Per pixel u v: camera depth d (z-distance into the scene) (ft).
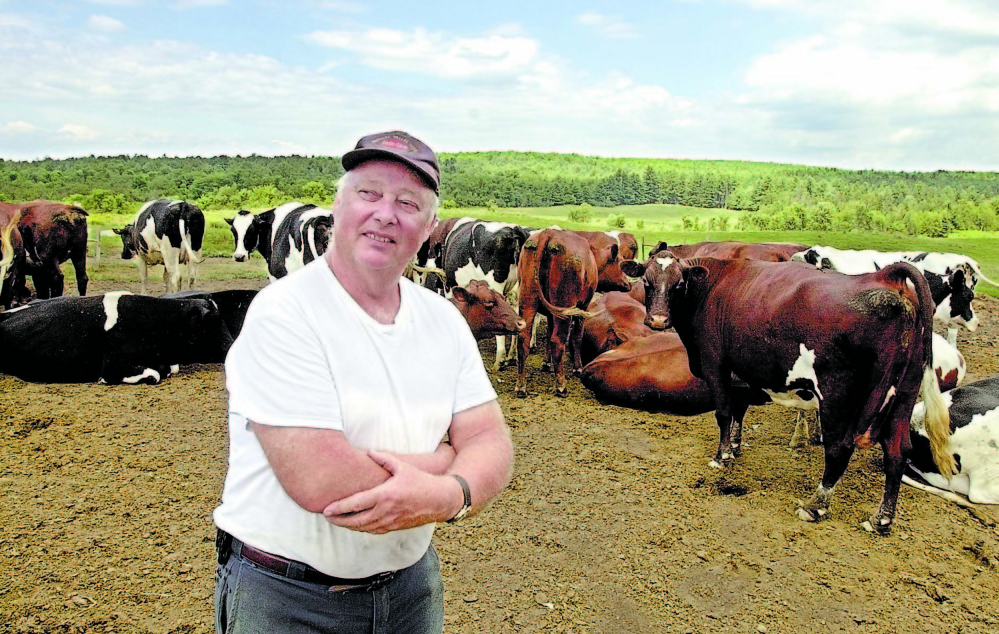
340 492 5.27
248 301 32.01
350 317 5.93
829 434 16.61
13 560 14.43
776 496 18.52
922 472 19.24
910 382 15.75
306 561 5.87
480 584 14.26
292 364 5.46
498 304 26.07
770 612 13.51
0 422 22.36
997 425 17.85
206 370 29.63
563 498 18.24
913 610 13.66
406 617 6.54
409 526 5.47
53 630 12.25
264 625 5.90
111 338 26.78
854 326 15.43
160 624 12.53
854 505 18.08
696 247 46.29
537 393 28.02
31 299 43.24
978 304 51.78
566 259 26.18
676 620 13.21
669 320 20.71
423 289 6.91
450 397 6.51
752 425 24.25
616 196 342.03
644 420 24.57
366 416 5.81
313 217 37.14
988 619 13.42
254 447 5.90
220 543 6.25
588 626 12.98
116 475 18.74
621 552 15.58
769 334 17.35
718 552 15.65
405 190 5.86
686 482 19.35
